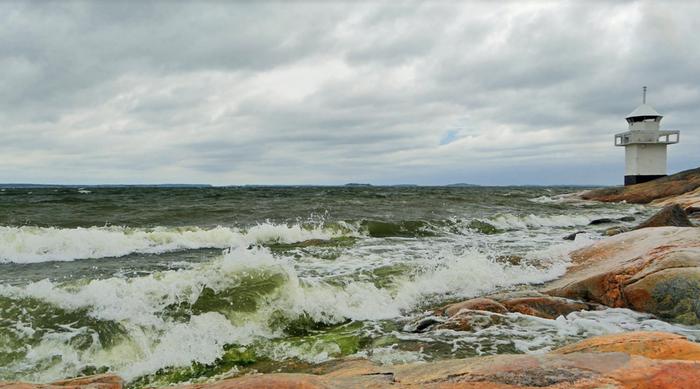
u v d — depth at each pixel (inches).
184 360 238.4
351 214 850.8
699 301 269.1
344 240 601.0
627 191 1587.1
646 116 1710.1
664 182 1519.4
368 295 331.9
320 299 310.2
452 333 253.1
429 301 342.6
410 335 259.4
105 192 1769.2
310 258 452.4
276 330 281.9
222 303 288.0
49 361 228.1
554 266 412.8
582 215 949.8
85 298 271.6
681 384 116.3
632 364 127.6
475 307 288.0
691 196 1266.0
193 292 294.0
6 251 442.3
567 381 119.3
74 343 239.9
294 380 122.7
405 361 215.8
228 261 328.5
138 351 242.4
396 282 359.9
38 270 397.4
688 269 288.0
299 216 802.2
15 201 1005.8
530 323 265.4
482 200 1389.0
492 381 122.2
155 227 615.2
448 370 138.3
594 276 325.1
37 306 264.5
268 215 808.9
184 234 542.9
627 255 377.7
